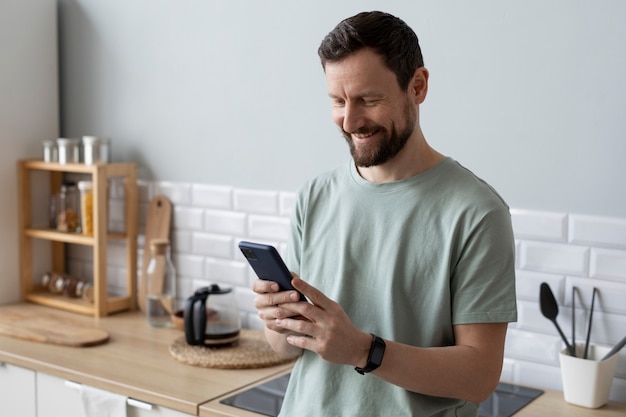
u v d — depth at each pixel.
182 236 3.07
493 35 2.29
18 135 3.22
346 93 1.54
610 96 2.12
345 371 1.68
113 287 3.30
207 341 2.59
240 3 2.81
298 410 1.72
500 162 2.31
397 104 1.57
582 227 2.19
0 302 3.24
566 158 2.20
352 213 1.72
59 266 3.42
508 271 1.58
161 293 2.96
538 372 2.31
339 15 2.58
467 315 1.57
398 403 1.62
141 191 3.17
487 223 1.57
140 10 3.08
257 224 2.86
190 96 2.99
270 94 2.77
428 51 2.40
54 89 3.31
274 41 2.74
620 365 2.19
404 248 1.65
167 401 2.19
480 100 2.33
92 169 3.02
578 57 2.15
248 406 2.12
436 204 1.64
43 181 3.36
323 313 1.52
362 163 1.60
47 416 2.53
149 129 3.12
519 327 2.33
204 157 2.98
